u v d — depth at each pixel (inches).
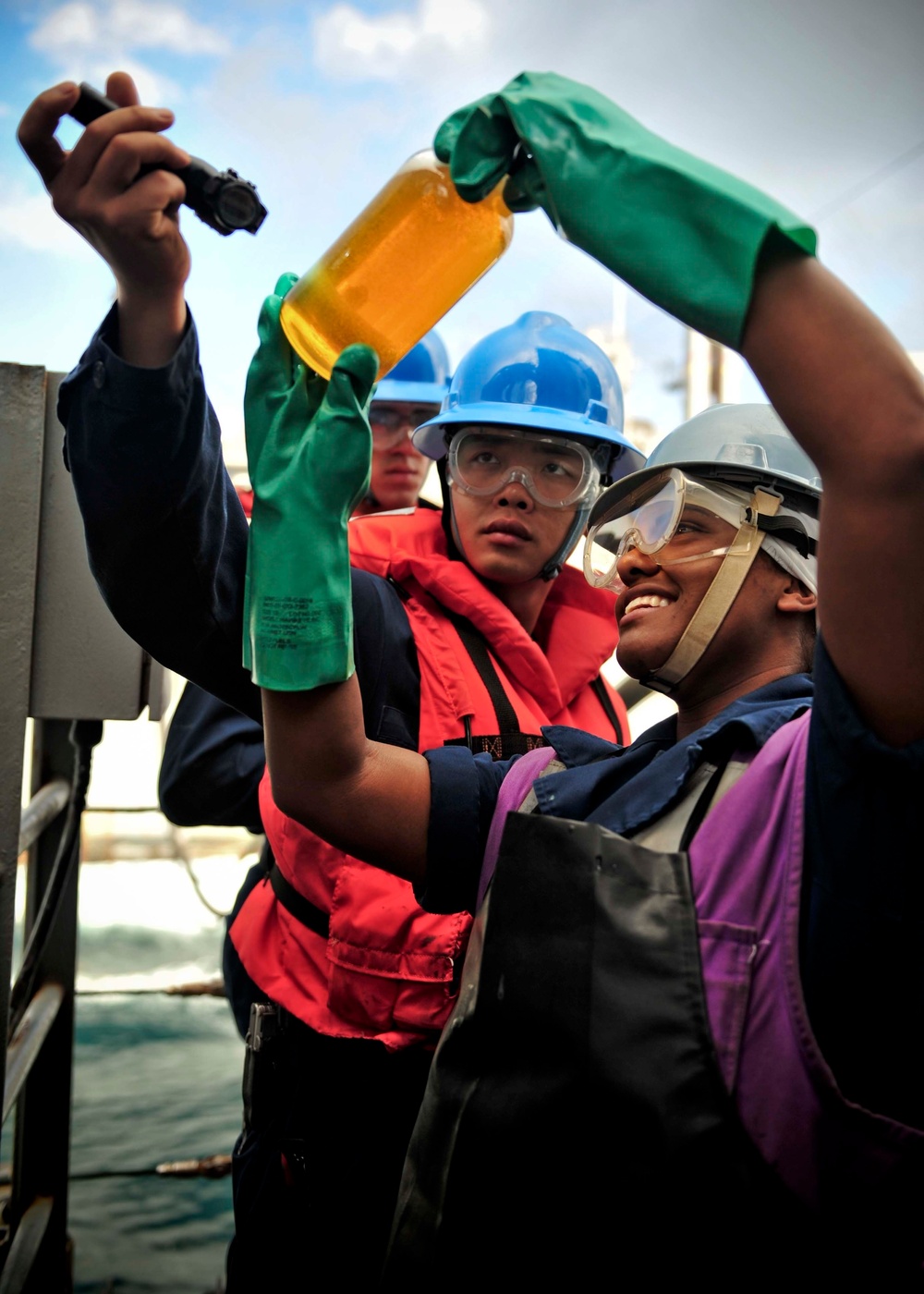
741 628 46.6
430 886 48.8
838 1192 35.5
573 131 35.8
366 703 64.1
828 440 34.0
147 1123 128.9
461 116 38.2
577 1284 37.2
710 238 34.1
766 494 46.3
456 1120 40.5
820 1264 35.6
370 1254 60.6
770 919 37.6
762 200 34.3
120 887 228.8
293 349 46.8
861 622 34.5
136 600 48.9
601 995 37.8
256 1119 65.6
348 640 45.5
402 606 68.9
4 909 60.8
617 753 49.4
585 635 77.1
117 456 44.9
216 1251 103.6
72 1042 94.1
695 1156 35.6
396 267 42.8
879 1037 36.3
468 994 43.2
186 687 84.7
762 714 41.9
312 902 63.7
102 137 38.7
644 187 34.7
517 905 40.8
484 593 69.0
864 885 35.4
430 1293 39.9
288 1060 65.3
